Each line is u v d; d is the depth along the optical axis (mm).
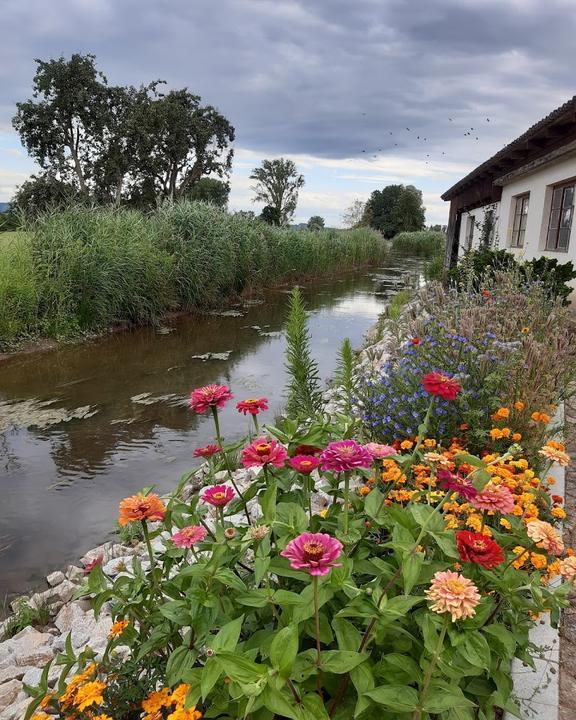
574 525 2836
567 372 3957
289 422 2186
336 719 1511
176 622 1627
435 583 1349
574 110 7801
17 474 5023
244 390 7523
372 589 1566
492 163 12203
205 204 15500
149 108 35750
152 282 12023
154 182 38156
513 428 3357
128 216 13047
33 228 10938
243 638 1795
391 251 45125
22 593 3424
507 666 1728
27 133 33719
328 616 1744
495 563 1483
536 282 6539
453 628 1477
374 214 68500
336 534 1805
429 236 43281
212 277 14086
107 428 6137
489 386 3541
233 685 1331
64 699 1595
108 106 35875
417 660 1614
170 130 37250
